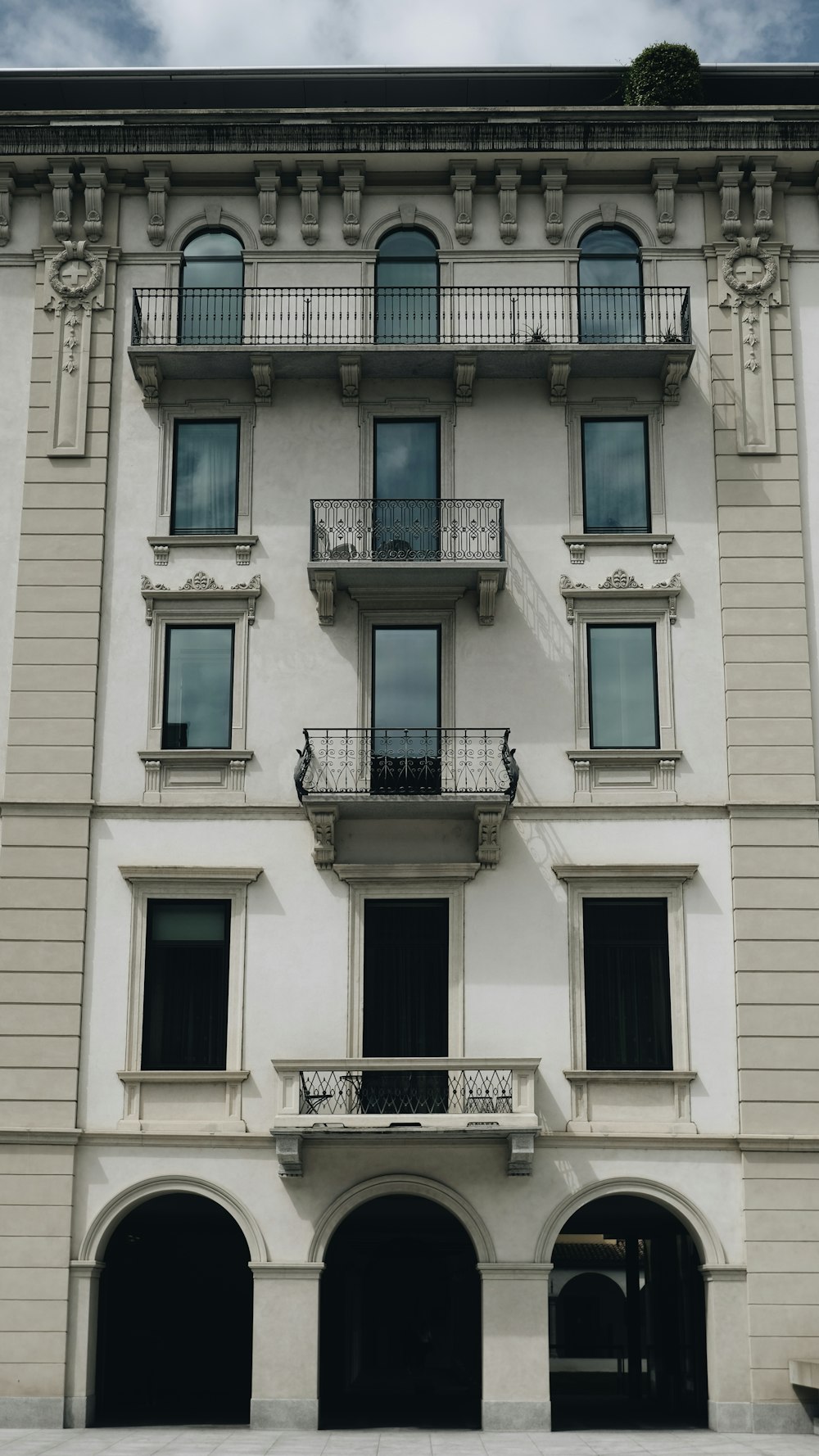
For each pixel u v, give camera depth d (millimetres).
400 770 26422
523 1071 24766
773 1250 24656
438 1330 27359
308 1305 24578
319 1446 22297
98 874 26109
